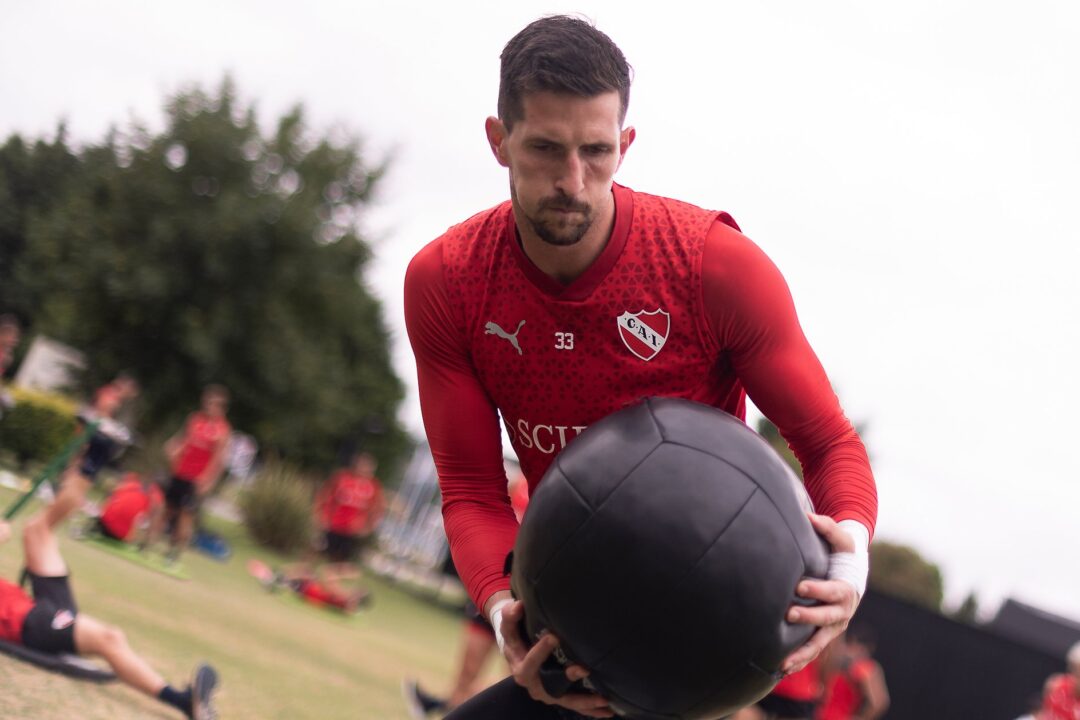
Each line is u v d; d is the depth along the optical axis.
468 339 3.26
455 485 3.47
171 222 31.55
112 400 8.49
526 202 2.81
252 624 11.29
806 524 2.70
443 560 26.80
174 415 31.72
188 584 13.12
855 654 13.17
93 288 31.28
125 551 14.20
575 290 3.05
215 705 6.18
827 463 3.13
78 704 5.55
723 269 3.01
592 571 2.57
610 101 2.75
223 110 33.34
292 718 6.99
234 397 32.47
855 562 2.81
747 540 2.56
